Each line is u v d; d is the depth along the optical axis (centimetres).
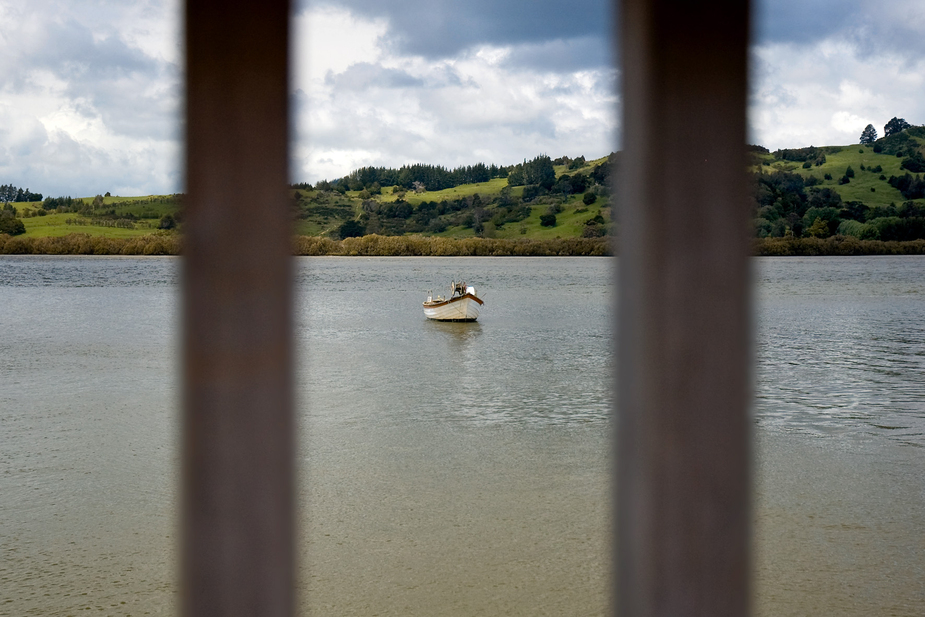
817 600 1074
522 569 1166
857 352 3612
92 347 3784
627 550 244
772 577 1146
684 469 236
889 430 2109
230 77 230
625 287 244
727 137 233
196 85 230
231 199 231
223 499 233
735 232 234
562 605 1052
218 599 233
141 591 1094
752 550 237
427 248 18088
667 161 232
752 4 233
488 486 1577
